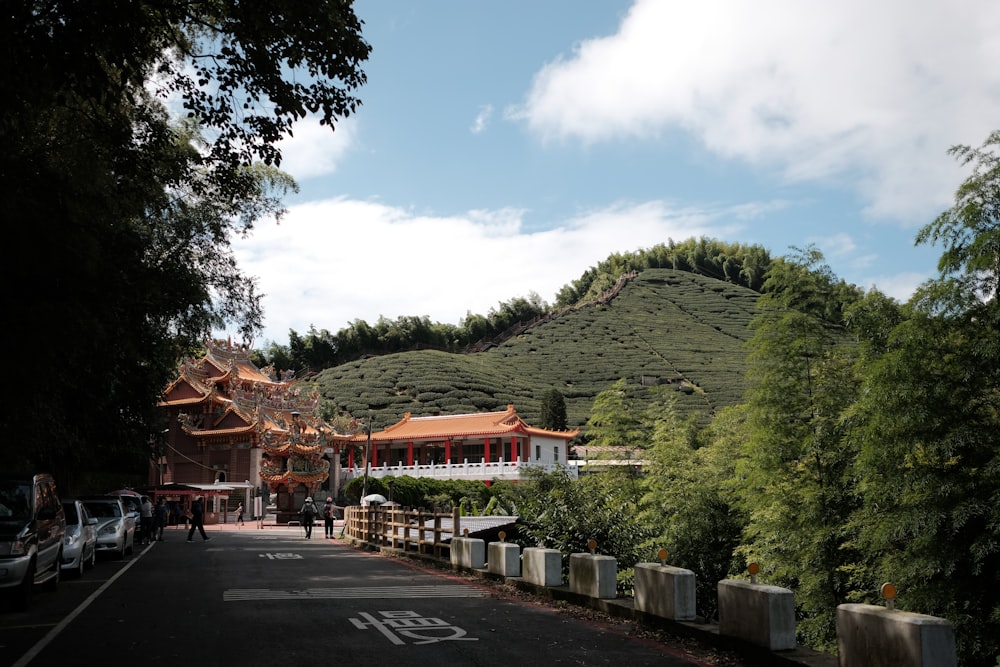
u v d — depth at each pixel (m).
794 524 16.69
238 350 69.31
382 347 135.00
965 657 11.91
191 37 13.68
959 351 12.24
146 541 32.31
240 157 12.31
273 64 11.12
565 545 18.38
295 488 60.19
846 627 7.08
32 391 15.44
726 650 8.79
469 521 27.62
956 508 11.75
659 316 148.50
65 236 13.25
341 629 10.61
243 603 13.37
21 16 8.92
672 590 9.93
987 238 11.67
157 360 22.95
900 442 12.55
